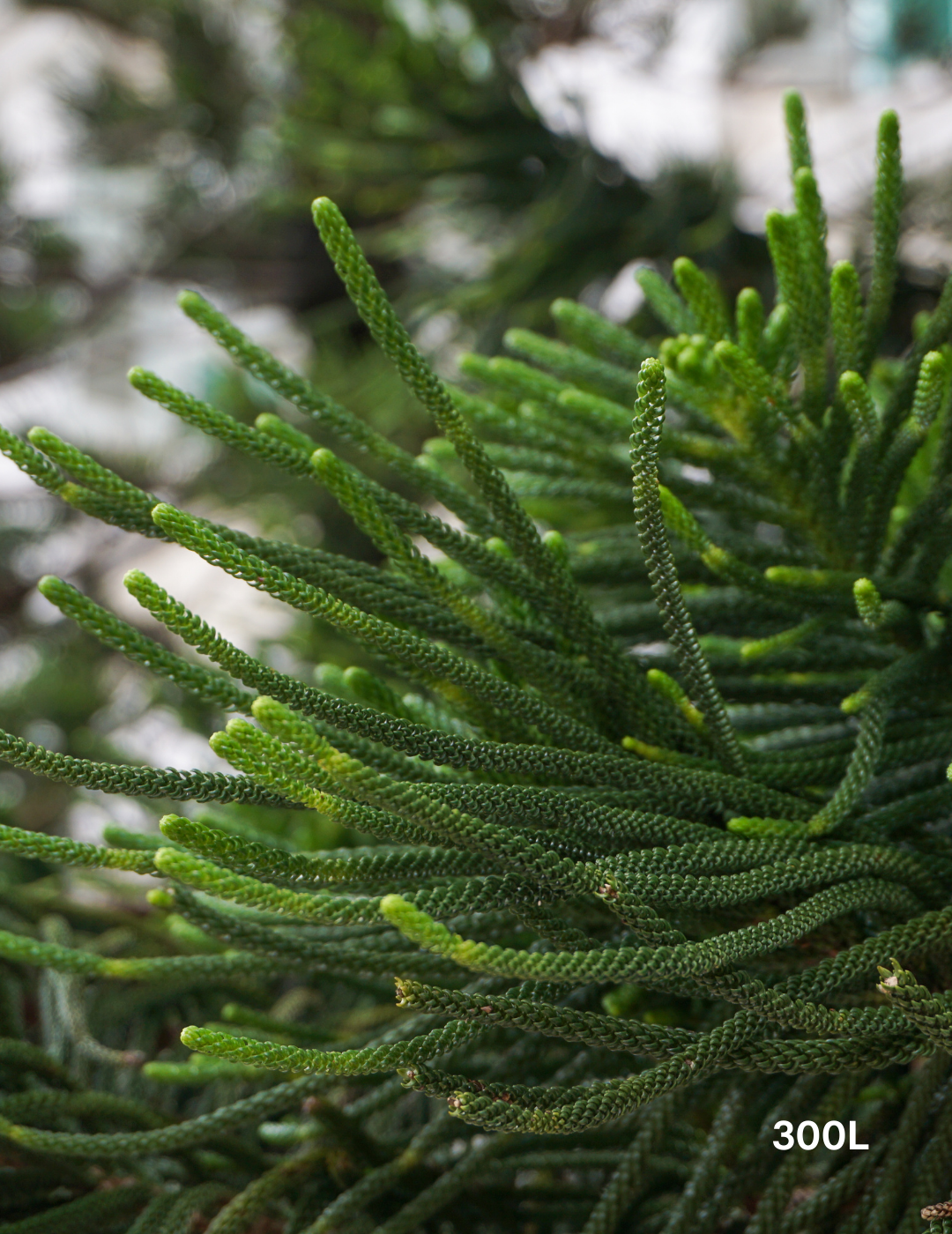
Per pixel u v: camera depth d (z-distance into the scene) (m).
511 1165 0.88
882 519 0.88
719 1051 0.75
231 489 3.00
